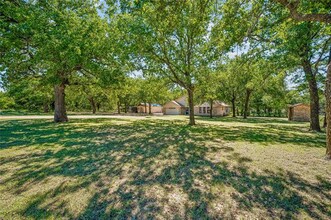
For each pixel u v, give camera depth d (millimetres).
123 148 6227
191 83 14008
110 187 3396
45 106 38281
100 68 12297
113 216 2574
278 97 25391
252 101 40375
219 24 7117
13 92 15688
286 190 3334
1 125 12703
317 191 3314
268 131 11578
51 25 10086
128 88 16609
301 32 9242
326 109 5305
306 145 6992
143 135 8930
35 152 5645
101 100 42406
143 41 11266
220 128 12727
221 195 3141
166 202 2916
